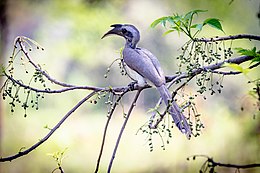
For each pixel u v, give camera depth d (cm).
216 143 1401
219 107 1495
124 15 1845
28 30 1866
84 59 1958
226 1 1298
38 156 1565
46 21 1833
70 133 1819
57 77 2120
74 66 2208
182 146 1502
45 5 1709
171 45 1906
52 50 1925
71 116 2027
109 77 2170
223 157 1325
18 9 1564
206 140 1440
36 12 1705
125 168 1591
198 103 1473
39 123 1789
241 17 1407
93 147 1725
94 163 1623
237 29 1434
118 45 1895
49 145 1611
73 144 1728
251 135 1138
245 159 1202
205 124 1444
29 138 1697
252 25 1414
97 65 2067
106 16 1731
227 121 1439
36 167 1516
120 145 1703
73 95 2148
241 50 401
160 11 1862
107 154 1706
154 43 1911
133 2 1836
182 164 1469
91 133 1836
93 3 1702
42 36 1917
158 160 1533
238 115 1238
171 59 1873
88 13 1714
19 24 1745
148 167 1549
